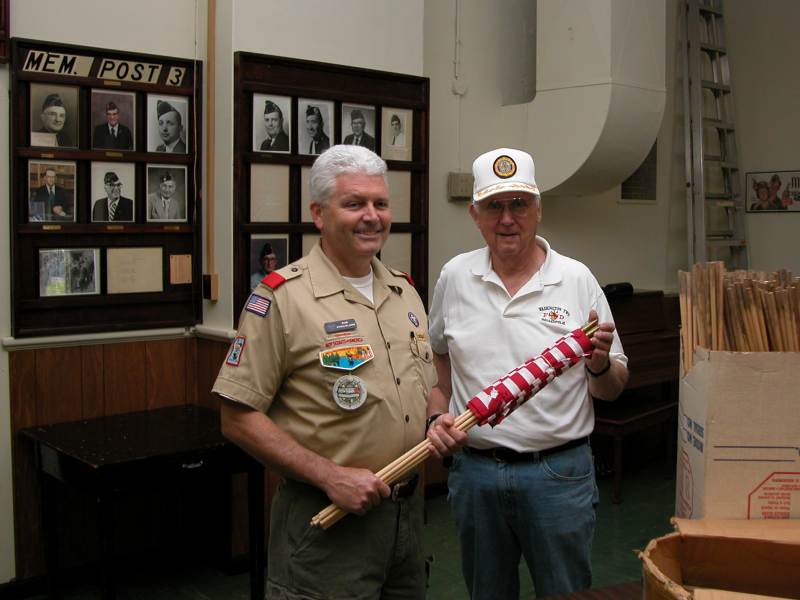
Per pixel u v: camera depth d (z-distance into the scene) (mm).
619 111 4055
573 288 2105
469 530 2146
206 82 3332
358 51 3523
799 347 1404
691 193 5406
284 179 3340
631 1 4047
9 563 3072
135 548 3369
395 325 1809
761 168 5617
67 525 3205
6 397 3012
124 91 3162
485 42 4465
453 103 4348
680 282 1516
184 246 3367
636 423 4344
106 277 3178
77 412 3156
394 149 3641
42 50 2969
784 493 1377
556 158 4250
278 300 1697
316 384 1688
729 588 1306
